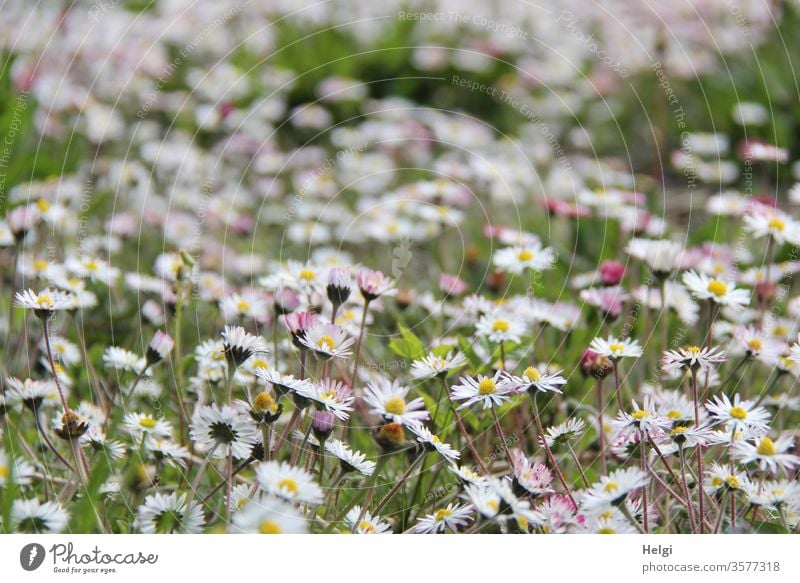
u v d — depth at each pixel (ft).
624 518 4.75
